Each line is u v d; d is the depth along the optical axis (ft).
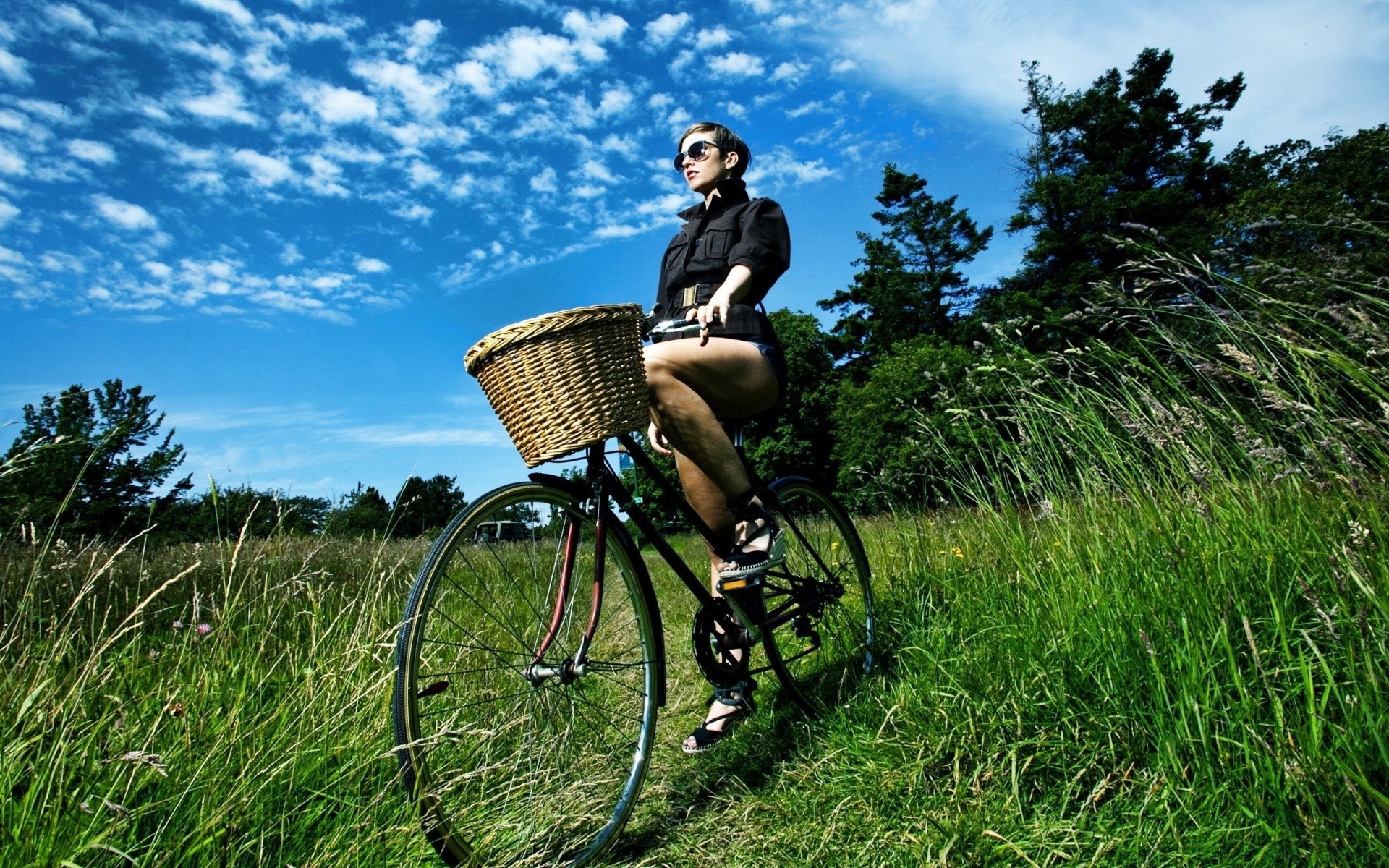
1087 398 8.61
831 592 9.48
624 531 7.11
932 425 11.19
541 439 5.67
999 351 9.87
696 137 8.57
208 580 11.05
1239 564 6.29
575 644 6.44
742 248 7.67
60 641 5.73
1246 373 6.85
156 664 6.70
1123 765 5.59
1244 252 7.68
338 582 10.91
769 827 6.21
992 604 8.53
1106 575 7.14
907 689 7.46
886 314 128.26
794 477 9.64
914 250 131.64
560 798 6.17
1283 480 6.75
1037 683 6.58
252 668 6.43
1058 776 5.86
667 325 6.76
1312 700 4.54
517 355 5.59
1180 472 7.54
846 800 6.22
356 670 6.73
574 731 6.58
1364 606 5.05
